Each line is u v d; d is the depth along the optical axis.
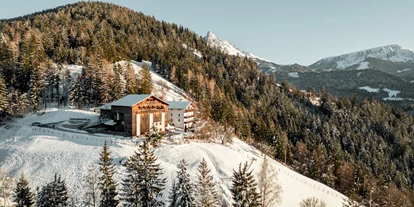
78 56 127.62
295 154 102.50
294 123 136.00
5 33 143.00
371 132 141.75
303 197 54.41
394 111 176.12
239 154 65.25
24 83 97.31
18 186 36.50
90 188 38.47
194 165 53.25
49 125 74.88
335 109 165.75
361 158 119.12
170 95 119.88
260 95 162.88
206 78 153.50
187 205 35.47
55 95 99.50
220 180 50.16
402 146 132.62
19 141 60.69
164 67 150.25
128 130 70.00
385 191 75.31
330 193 65.38
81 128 73.81
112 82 97.31
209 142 72.50
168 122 87.81
